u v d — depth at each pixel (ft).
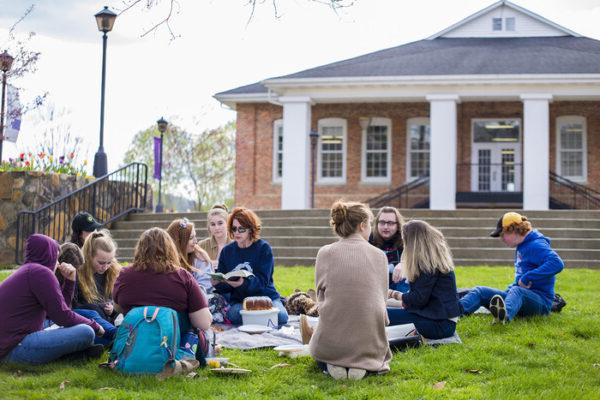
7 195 46.83
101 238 22.04
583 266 47.88
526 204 72.49
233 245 26.27
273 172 87.51
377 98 76.74
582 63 75.15
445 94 74.13
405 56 82.79
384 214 26.81
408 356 20.86
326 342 18.57
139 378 17.79
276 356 21.36
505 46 86.69
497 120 83.87
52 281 19.08
